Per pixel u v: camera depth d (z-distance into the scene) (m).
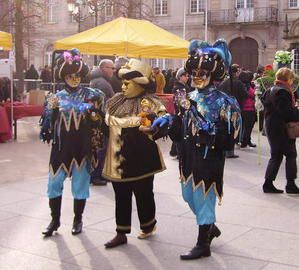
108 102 5.43
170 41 13.77
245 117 12.02
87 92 5.60
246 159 10.74
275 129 7.40
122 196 5.29
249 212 6.52
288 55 8.78
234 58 38.91
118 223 5.29
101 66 8.50
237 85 10.87
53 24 46.03
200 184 4.88
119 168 5.23
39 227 5.91
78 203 5.61
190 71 4.95
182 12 40.56
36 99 14.88
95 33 13.68
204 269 4.69
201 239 4.96
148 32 13.85
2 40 12.93
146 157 5.27
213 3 39.09
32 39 45.81
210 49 4.90
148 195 5.43
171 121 5.04
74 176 5.57
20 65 25.52
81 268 4.74
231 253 5.07
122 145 5.23
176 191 7.60
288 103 7.18
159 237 5.55
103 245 5.32
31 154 11.26
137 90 5.27
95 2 30.73
